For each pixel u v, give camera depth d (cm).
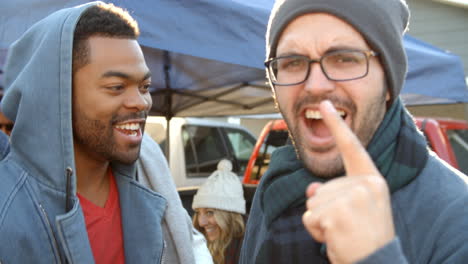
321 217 55
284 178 108
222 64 300
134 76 112
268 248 108
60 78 106
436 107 740
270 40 102
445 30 835
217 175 261
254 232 125
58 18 111
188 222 153
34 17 170
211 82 351
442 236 79
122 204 127
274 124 446
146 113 120
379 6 90
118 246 123
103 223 121
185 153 501
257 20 213
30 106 110
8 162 112
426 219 83
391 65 91
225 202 250
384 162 90
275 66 103
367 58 90
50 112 108
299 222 104
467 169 340
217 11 202
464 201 80
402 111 100
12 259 96
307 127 97
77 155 116
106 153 113
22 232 99
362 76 90
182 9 193
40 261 101
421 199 85
